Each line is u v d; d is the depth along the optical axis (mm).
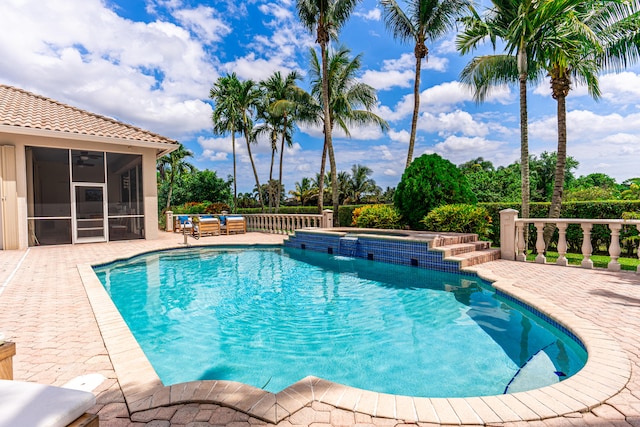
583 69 9648
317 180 40531
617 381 2473
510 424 2020
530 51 9758
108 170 12398
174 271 8484
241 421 2064
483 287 6328
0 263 8078
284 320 4934
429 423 2037
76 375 2688
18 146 10625
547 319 4082
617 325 3590
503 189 23688
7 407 955
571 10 8711
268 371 3398
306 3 15109
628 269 7211
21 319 4078
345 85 20734
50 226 11297
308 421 2057
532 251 10641
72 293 5309
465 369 3338
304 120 22797
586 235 6840
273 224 16859
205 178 32031
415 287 6676
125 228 12828
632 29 9008
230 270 8578
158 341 4211
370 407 2193
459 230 10062
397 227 12016
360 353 3787
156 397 2314
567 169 30031
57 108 13219
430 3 14211
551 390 2375
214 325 4766
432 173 11281
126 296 6305
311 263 9398
